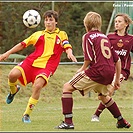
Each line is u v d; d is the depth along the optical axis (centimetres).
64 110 1764
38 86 2017
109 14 7381
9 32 5453
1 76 3991
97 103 3591
